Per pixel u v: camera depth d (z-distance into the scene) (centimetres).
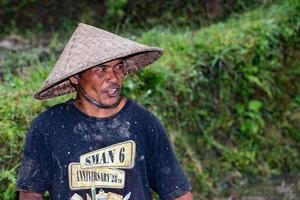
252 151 1112
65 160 528
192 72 1033
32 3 1565
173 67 1023
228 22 1302
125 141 533
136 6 1541
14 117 812
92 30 533
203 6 1512
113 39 527
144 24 1522
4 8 1560
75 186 527
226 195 1031
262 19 1247
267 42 1164
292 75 1215
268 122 1166
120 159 531
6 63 1148
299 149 1170
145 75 967
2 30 1545
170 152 556
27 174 537
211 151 1075
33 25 1566
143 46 535
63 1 1595
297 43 1241
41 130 534
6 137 784
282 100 1193
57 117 536
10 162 784
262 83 1141
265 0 1455
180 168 561
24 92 873
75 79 534
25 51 1288
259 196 1037
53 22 1573
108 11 1522
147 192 544
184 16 1513
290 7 1267
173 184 553
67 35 1447
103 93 525
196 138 1062
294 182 1092
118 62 525
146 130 542
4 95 854
